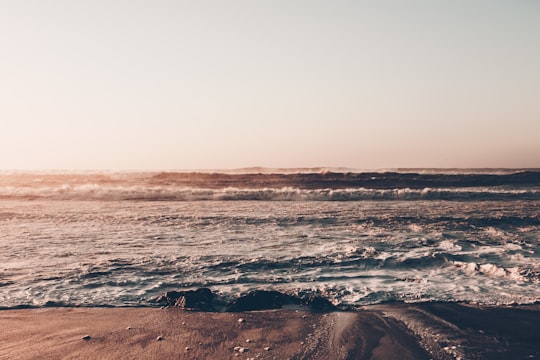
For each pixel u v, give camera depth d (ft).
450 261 38.37
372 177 130.31
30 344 21.77
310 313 26.78
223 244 44.60
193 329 23.97
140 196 87.97
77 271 34.63
